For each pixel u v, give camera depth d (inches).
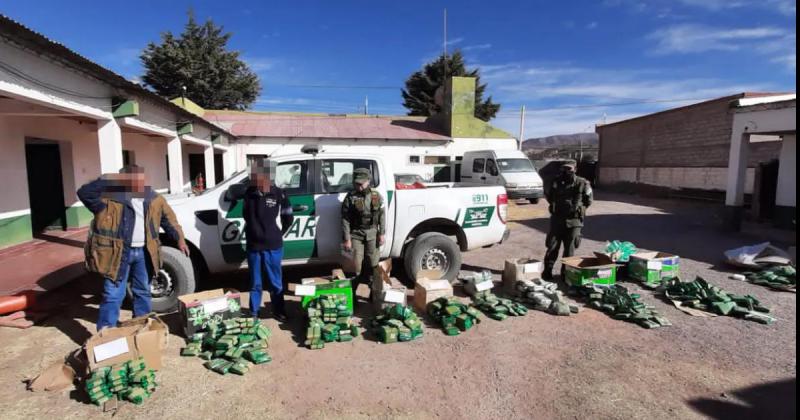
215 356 146.3
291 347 156.9
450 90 917.8
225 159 740.7
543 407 119.7
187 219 192.4
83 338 164.1
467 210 227.1
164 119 382.0
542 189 643.5
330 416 115.7
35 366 142.3
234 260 197.9
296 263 205.9
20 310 183.2
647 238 374.3
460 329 171.2
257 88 1489.9
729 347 155.4
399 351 153.5
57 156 379.6
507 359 147.3
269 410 118.2
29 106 273.9
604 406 119.8
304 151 208.7
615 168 1034.1
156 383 129.7
